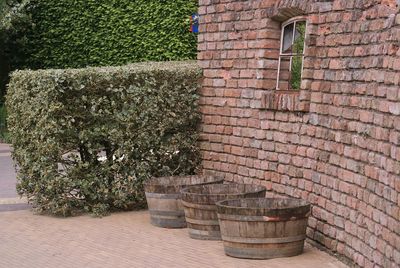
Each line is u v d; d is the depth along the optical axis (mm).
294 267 6637
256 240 6910
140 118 9594
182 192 8070
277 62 8641
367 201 6227
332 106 7188
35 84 9461
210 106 9656
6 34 20062
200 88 9812
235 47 9125
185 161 9945
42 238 8258
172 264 6926
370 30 6504
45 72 9289
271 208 6852
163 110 9695
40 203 9586
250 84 8852
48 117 9211
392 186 5582
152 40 17812
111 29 18562
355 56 6750
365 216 6281
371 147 6188
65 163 9484
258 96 8664
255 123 8750
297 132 7941
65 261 7188
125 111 9523
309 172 7668
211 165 9688
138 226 8789
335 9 7227
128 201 9688
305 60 7723
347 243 6746
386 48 5988
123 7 18312
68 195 9547
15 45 20469
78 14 19203
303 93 7746
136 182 9656
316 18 7602
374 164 6098
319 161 7438
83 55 19344
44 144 9266
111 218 9344
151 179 9133
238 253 7020
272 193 8453
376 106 6133
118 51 18516
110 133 9445
